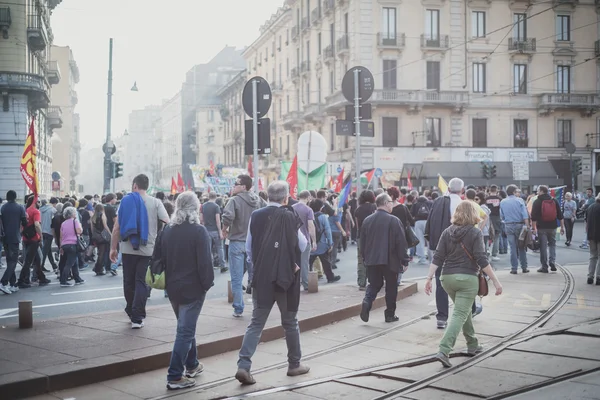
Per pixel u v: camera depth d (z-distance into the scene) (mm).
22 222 13023
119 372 6500
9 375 5949
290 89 57688
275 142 62844
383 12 42844
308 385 6223
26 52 38656
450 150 43594
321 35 49812
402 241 9141
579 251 20219
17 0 37750
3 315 10109
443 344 6789
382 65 42781
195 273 6172
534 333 8242
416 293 11984
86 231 18516
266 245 6367
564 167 45875
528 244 14211
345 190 19938
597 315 9320
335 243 16062
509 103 44719
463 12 43844
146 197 8539
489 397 5730
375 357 7312
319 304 10062
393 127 43375
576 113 46000
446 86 43625
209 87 105312
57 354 6832
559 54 45281
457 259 6977
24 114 37406
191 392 6008
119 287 13586
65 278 13812
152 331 8086
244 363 6234
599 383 6098
